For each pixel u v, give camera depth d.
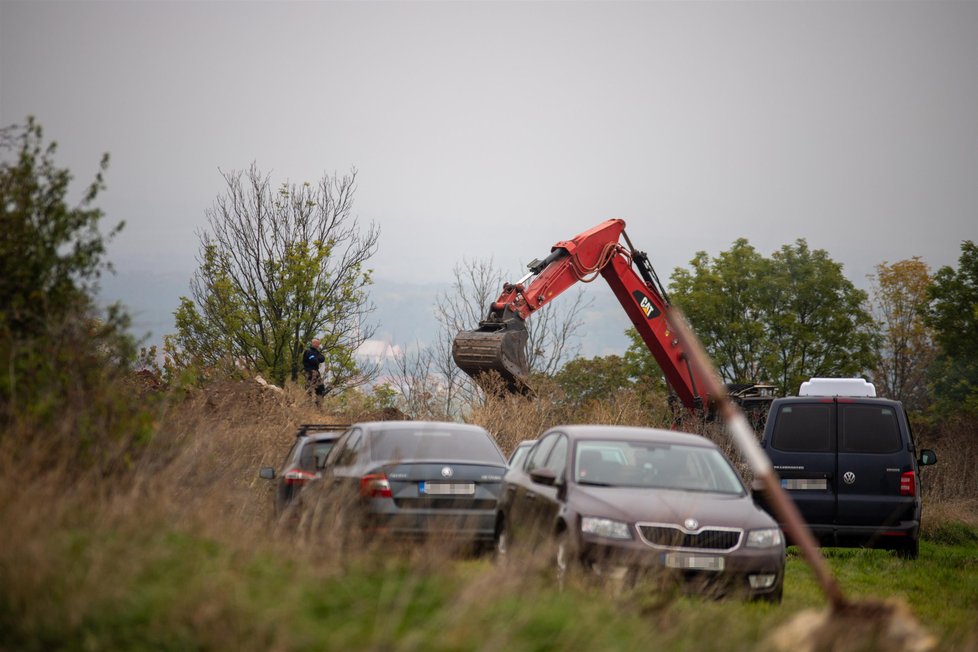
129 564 25.70
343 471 45.59
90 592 23.92
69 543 26.83
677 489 40.62
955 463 98.94
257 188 127.12
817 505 59.38
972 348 163.75
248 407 76.00
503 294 95.19
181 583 25.05
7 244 38.50
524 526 41.84
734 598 36.69
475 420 83.81
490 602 25.42
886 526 59.16
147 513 30.75
